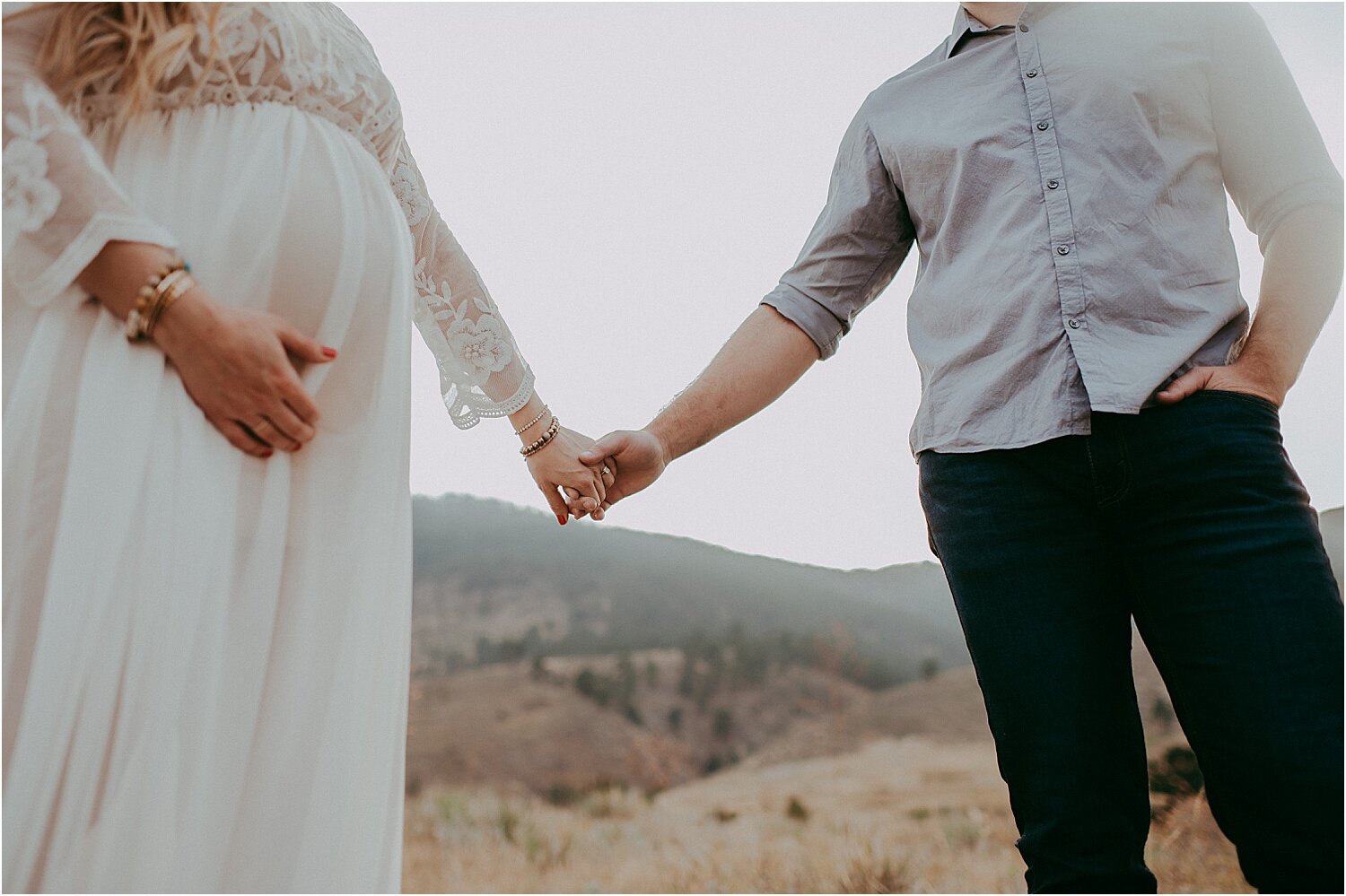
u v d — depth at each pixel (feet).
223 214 4.25
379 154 5.22
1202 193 5.12
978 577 5.01
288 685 4.02
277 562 4.07
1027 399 4.95
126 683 3.60
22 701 3.62
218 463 3.98
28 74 3.96
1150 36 5.24
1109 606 4.93
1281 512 4.56
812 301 6.42
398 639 4.44
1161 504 4.68
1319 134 5.23
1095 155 5.10
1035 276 5.02
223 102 4.47
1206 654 4.49
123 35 4.18
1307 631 4.37
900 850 19.85
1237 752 4.35
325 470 4.36
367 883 4.04
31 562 3.71
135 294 3.86
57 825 3.43
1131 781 4.83
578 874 20.30
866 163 6.14
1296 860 4.23
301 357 4.15
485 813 22.67
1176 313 4.87
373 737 4.23
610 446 6.55
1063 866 4.64
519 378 6.40
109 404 3.83
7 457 3.74
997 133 5.32
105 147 4.35
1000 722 4.93
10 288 4.05
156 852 3.50
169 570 3.73
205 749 3.69
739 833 21.83
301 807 3.90
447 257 6.25
